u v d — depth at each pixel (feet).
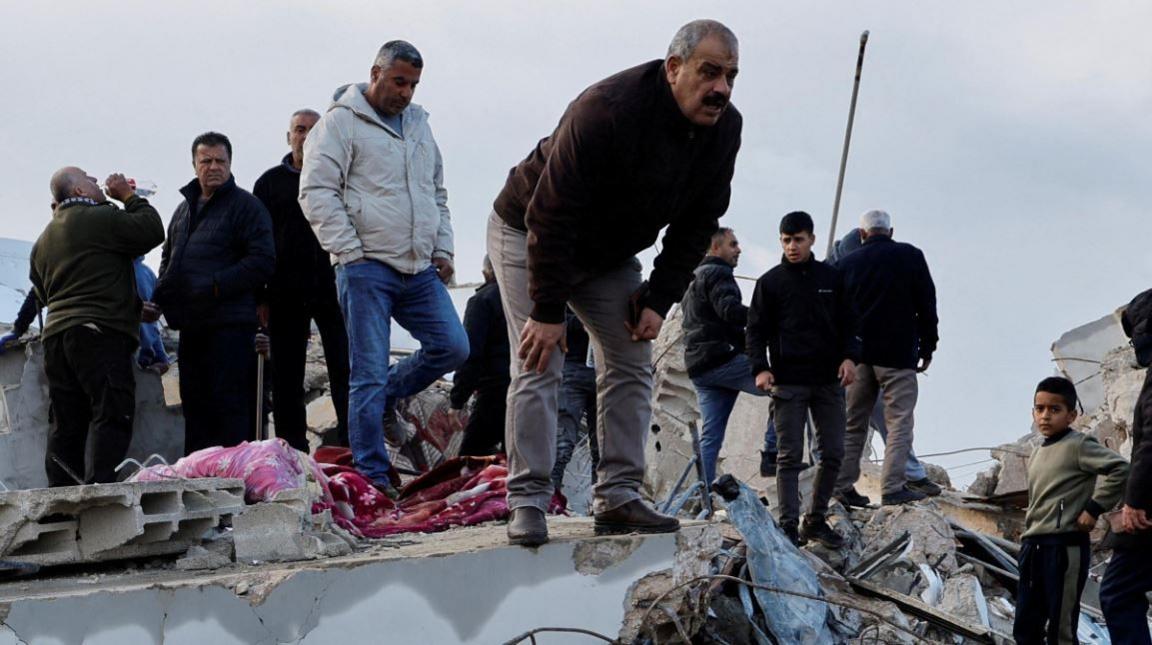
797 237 25.04
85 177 24.47
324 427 37.40
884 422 32.17
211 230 25.02
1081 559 21.21
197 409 25.04
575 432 28.60
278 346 26.55
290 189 26.32
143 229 23.84
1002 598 25.90
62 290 23.65
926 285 29.07
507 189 16.81
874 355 28.68
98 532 15.87
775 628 19.12
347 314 22.72
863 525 27.68
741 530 20.02
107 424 23.41
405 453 35.29
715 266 27.66
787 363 25.11
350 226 22.35
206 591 14.40
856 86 30.53
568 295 15.76
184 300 24.67
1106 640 25.30
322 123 22.67
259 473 17.88
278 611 14.61
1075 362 44.04
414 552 16.57
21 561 15.34
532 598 16.22
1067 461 21.33
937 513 27.25
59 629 13.60
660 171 15.39
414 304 23.34
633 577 16.88
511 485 16.58
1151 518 20.42
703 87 14.84
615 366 17.11
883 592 23.63
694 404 37.22
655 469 37.37
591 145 15.02
